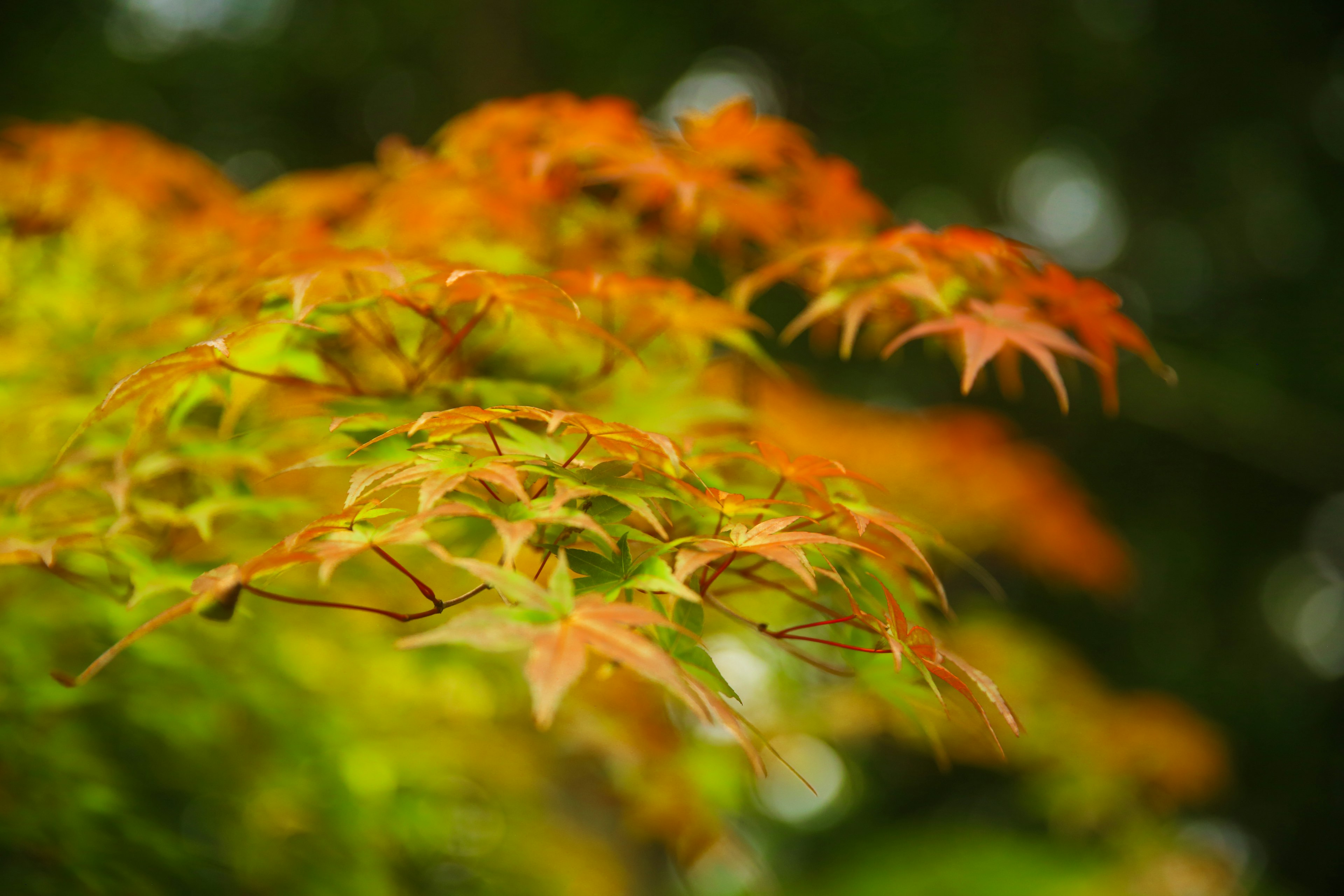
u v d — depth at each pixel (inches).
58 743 79.8
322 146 296.5
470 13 249.9
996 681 141.6
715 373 95.0
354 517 44.4
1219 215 306.3
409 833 100.3
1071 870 218.5
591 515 47.8
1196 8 286.0
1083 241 321.4
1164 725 167.5
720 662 110.4
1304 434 277.6
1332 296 289.0
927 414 167.6
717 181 71.0
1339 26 285.3
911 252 64.3
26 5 267.9
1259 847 281.0
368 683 102.1
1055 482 157.8
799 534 44.8
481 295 57.0
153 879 78.4
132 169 88.9
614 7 279.7
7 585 78.9
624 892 151.8
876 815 307.6
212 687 84.0
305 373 66.8
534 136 86.0
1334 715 284.8
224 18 294.7
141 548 69.2
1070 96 301.9
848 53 299.0
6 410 73.2
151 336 68.2
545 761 125.2
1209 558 296.5
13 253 87.4
